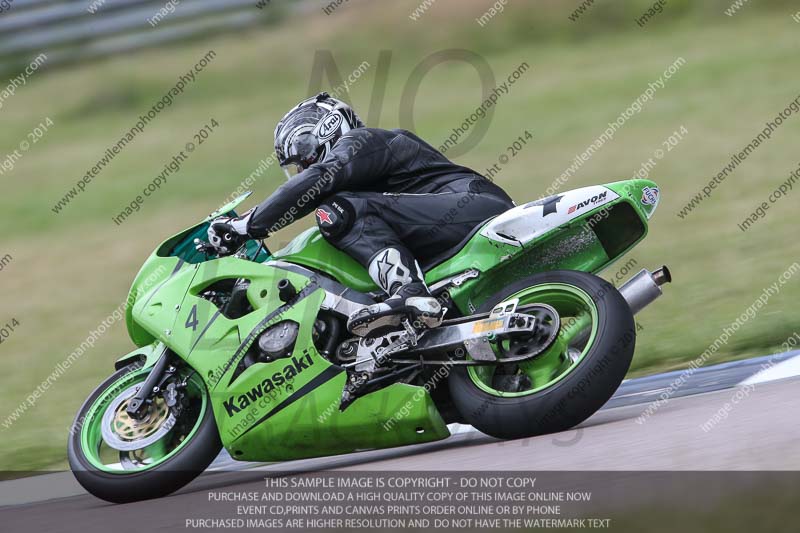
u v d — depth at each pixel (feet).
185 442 57.52
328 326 57.11
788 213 131.44
